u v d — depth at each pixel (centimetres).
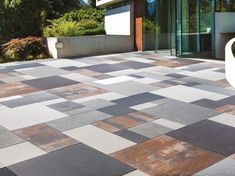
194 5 1800
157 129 800
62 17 2633
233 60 1207
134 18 2086
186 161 647
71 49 1861
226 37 1905
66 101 1025
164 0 1864
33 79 1315
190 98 1046
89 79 1302
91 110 938
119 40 2036
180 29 1759
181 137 755
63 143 727
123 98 1048
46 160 653
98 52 1958
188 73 1397
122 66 1545
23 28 2375
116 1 2297
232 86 1192
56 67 1541
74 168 622
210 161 647
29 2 2427
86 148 702
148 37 1994
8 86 1217
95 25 2405
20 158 662
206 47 1864
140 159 655
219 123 840
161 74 1379
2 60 1872
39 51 1930
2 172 611
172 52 1833
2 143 731
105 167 625
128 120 860
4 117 891
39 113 919
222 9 1897
